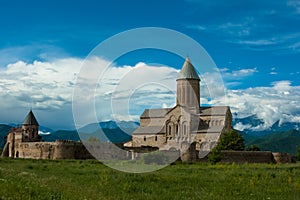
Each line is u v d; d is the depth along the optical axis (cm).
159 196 2986
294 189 3441
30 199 2266
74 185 3198
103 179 3719
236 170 5403
